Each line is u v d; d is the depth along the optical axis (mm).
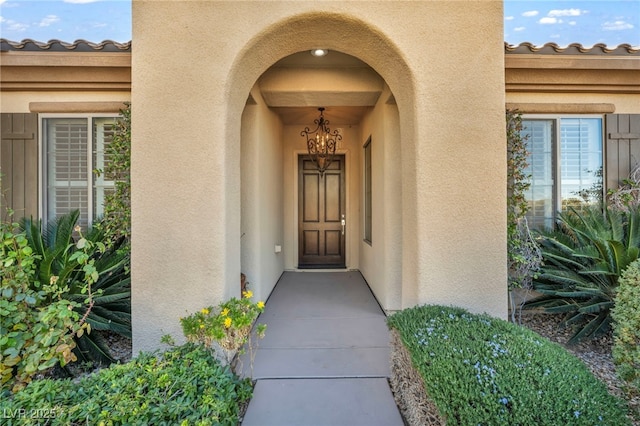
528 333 2102
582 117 4164
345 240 6559
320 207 6668
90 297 2430
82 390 1821
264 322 3703
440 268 2637
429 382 1684
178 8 2586
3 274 2156
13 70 3754
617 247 2934
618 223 3354
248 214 4031
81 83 3873
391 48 2631
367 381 2518
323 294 4832
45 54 3656
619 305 2188
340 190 6656
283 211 6234
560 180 4164
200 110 2602
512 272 3545
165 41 2590
